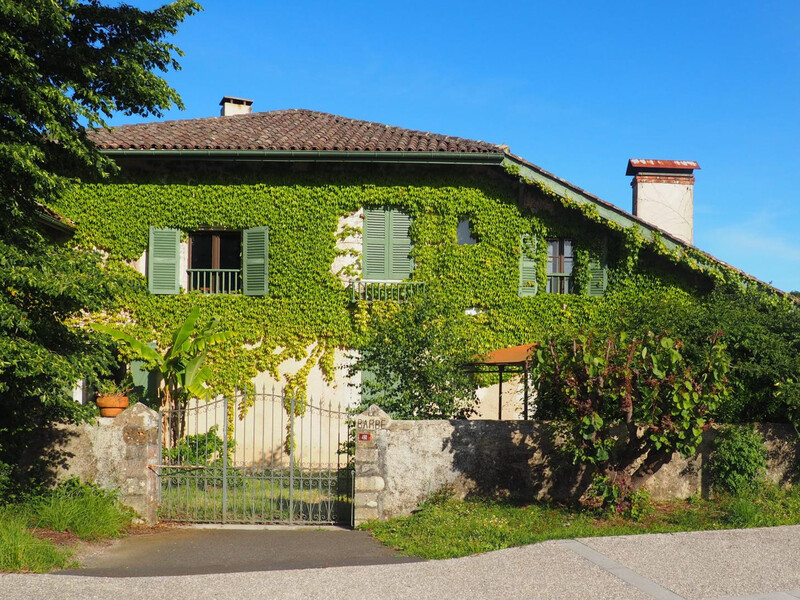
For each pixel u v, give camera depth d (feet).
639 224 51.24
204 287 51.70
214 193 51.16
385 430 33.27
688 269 51.72
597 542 26.50
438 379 37.47
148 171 51.13
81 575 23.48
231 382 50.24
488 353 45.88
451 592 21.53
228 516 33.58
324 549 27.94
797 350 37.91
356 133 55.67
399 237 52.21
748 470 35.06
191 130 54.60
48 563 24.62
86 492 31.24
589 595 21.12
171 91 31.04
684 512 32.99
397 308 50.06
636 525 30.66
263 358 50.49
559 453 33.83
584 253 52.39
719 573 23.00
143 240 51.11
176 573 24.25
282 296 50.90
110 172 50.67
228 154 49.29
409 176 51.85
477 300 51.49
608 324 44.96
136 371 49.55
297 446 49.88
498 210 52.16
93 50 30.27
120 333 46.52
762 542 26.53
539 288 52.19
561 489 35.06
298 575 23.27
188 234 52.21
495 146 51.62
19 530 26.30
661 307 41.29
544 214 52.39
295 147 49.52
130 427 32.68
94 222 50.96
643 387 31.81
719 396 31.37
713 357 31.32
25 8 25.82
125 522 31.50
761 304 44.39
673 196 59.11
